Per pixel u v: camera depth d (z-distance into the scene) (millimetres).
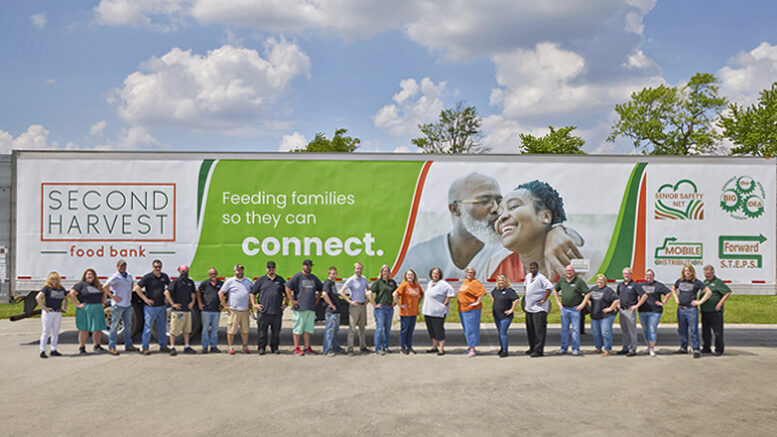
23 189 11797
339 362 10008
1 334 13344
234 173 11844
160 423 6523
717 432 6281
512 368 9586
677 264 11812
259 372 9180
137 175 11828
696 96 45156
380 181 11828
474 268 11750
